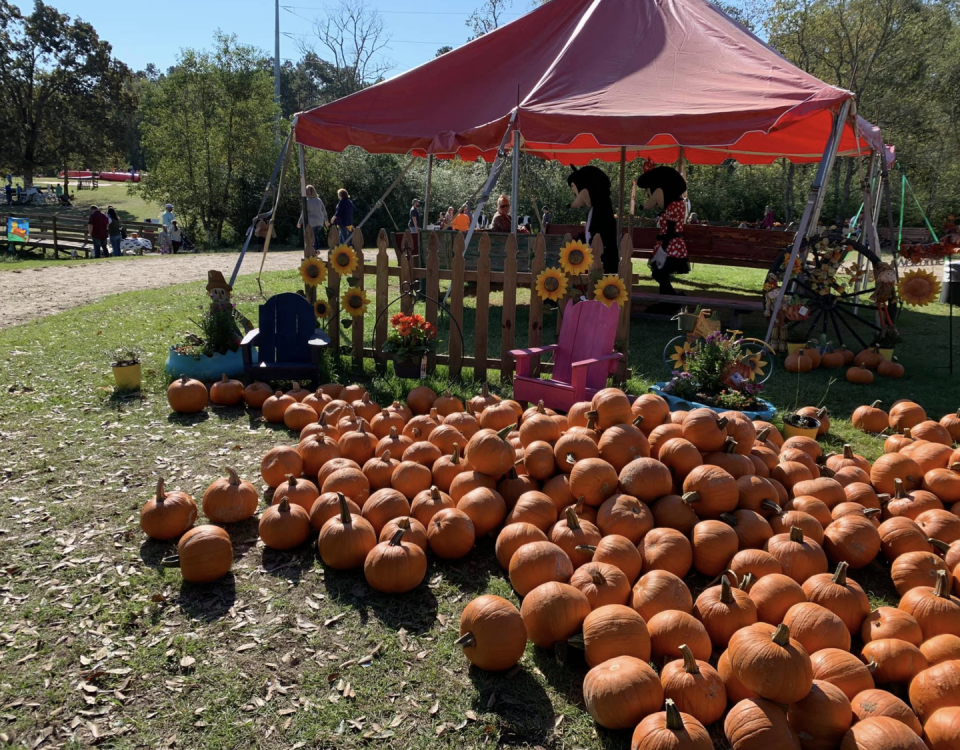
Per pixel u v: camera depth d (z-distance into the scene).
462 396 6.59
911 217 29.78
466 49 9.95
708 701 2.56
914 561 3.51
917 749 2.26
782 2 29.55
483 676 2.93
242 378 6.92
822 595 3.15
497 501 4.01
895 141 30.12
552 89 8.66
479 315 7.16
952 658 2.79
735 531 3.68
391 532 3.68
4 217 28.55
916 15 29.88
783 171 31.42
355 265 7.42
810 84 7.99
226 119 28.81
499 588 3.58
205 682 2.86
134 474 4.81
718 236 12.72
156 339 8.71
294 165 29.67
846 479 4.45
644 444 4.24
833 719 2.44
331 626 3.24
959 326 11.46
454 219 16.89
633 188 16.08
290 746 2.54
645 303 12.34
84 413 5.96
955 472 4.39
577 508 3.89
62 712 2.69
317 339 6.73
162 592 3.47
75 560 3.72
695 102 8.02
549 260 11.19
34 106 52.91
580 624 3.02
